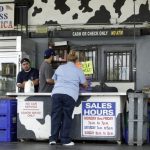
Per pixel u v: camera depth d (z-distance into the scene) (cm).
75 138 1050
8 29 1501
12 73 1376
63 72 1022
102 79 1438
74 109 1052
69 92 1006
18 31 1496
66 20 1496
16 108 1138
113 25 1462
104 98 1037
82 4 1487
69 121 1011
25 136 1086
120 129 1028
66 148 947
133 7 1451
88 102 1045
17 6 1509
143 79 1426
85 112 1047
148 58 1425
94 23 1475
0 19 1504
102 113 1037
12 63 1373
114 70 1436
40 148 949
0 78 1386
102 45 1448
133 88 1409
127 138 1046
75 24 1488
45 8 1511
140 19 1445
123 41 1441
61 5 1500
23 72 1267
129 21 1452
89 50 1455
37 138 1077
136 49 1431
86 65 1234
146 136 1090
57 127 1019
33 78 1255
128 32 1388
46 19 1506
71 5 1494
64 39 1478
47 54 1116
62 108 1019
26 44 1404
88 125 1045
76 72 1023
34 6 1514
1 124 1119
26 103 1087
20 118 1090
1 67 1378
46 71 1105
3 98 1131
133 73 1422
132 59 1427
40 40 1495
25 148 950
